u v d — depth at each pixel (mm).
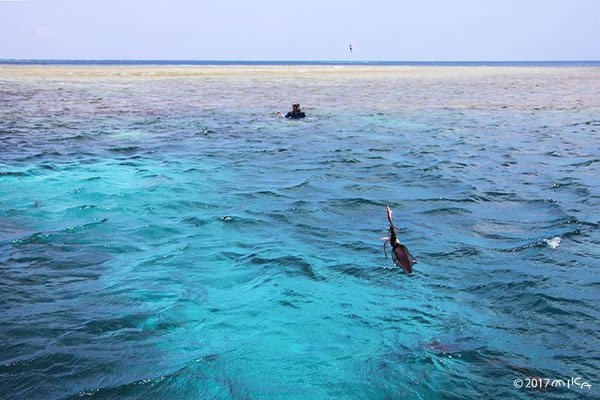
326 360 4570
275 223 8516
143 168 12633
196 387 4172
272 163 13516
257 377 4320
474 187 10836
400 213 9086
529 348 4727
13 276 6305
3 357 4574
